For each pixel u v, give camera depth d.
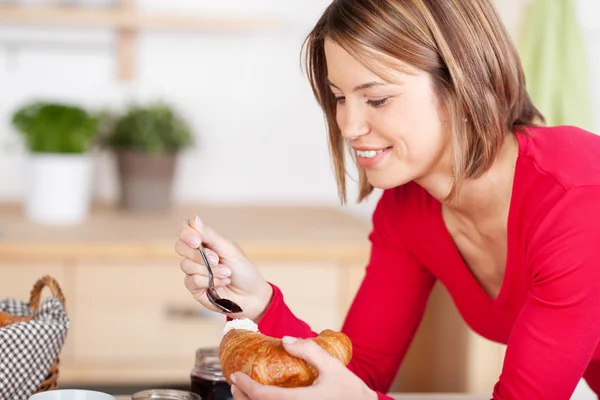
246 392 1.09
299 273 2.72
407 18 1.23
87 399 1.17
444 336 2.55
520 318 1.29
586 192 1.25
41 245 2.61
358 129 1.29
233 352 1.12
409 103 1.26
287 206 3.50
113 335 2.69
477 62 1.27
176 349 2.72
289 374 1.09
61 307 1.34
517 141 1.35
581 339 1.24
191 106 3.46
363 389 1.10
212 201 3.51
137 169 3.12
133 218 3.07
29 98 3.34
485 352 2.40
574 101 2.29
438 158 1.34
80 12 3.18
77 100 3.38
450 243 1.53
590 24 2.43
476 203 1.41
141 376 2.70
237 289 1.46
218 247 1.42
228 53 3.46
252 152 3.51
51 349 1.26
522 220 1.32
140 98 3.41
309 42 1.38
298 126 3.53
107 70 3.39
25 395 1.25
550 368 1.24
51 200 2.94
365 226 3.06
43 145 2.94
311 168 3.55
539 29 2.31
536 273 1.28
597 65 2.43
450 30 1.26
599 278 1.22
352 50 1.24
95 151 3.38
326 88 1.45
